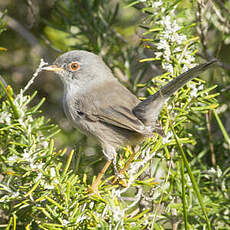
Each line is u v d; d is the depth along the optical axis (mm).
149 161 8898
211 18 11148
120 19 11938
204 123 10188
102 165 10258
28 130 7750
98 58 11047
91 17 11555
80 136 11000
